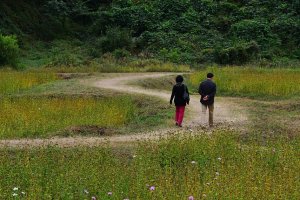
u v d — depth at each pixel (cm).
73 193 814
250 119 1827
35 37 5919
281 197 746
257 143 1375
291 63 5003
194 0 6681
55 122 1669
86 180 868
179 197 754
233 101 2372
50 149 1178
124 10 6366
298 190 786
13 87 2656
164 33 5850
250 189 773
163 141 1248
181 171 1013
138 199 739
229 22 6266
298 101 2286
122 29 6097
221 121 1784
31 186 848
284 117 1875
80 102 2086
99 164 1035
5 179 898
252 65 4756
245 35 5862
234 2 6844
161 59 4978
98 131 1569
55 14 6406
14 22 5897
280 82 2708
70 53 5331
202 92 1677
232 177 876
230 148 1192
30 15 6197
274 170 1012
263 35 5844
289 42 5838
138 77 3425
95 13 6581
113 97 2348
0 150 1223
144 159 1064
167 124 1728
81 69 4109
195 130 1597
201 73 3297
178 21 6203
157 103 2202
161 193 758
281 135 1470
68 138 1468
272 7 6594
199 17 6344
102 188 820
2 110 1844
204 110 1681
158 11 6462
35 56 5306
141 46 5688
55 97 2347
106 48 5553
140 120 1858
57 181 860
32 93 2481
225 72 3309
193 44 5619
